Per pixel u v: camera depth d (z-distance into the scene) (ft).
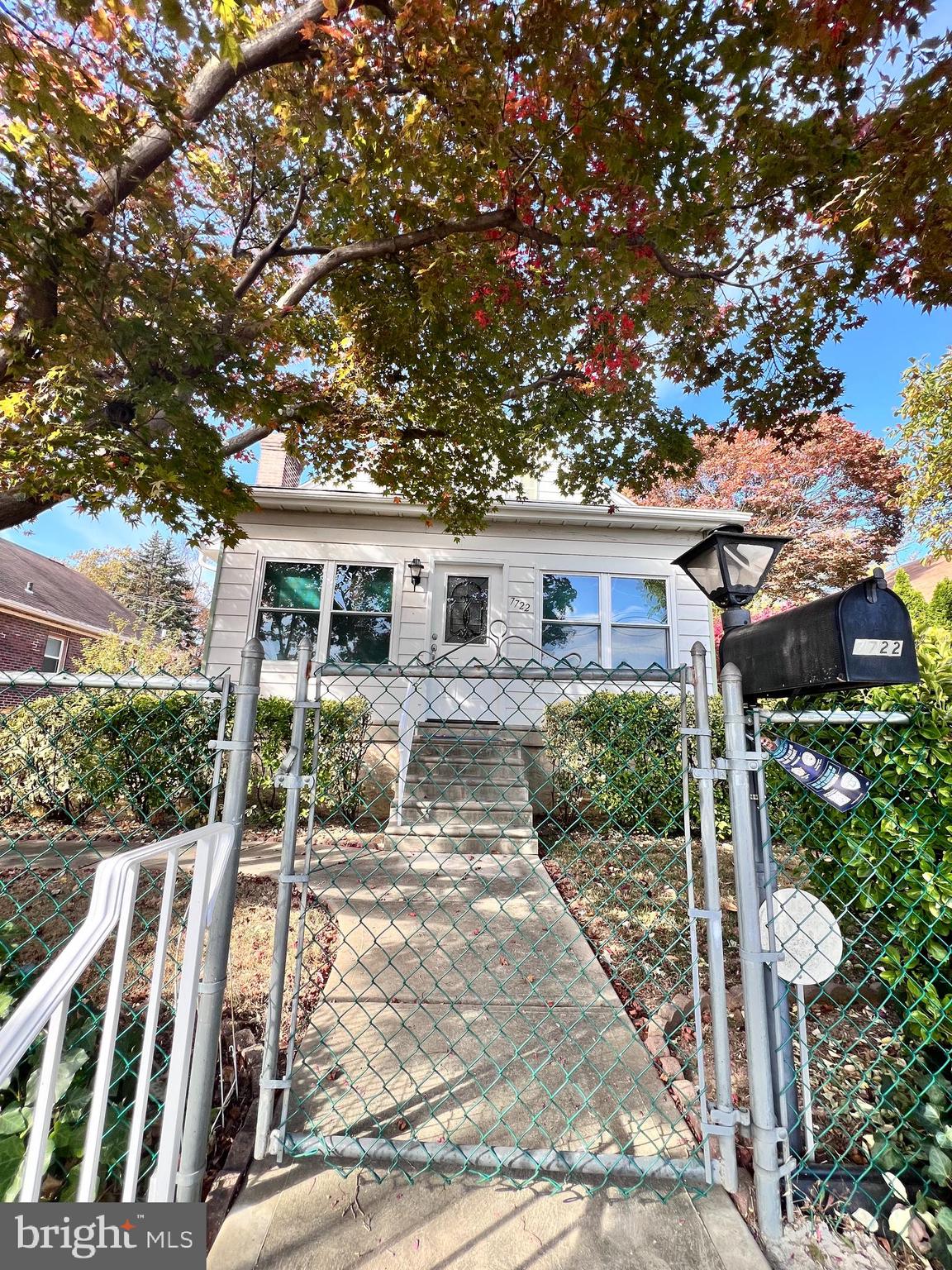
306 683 6.07
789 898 5.69
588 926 11.37
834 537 47.60
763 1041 5.07
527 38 8.08
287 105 11.03
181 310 10.05
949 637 6.86
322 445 18.72
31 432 10.00
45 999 2.38
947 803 6.17
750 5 7.22
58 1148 4.87
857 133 8.64
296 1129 5.82
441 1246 4.65
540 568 25.61
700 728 5.82
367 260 13.89
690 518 25.16
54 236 8.38
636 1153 5.67
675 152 8.68
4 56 7.37
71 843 14.42
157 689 5.72
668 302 12.46
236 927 10.52
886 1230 4.99
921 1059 6.11
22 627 42.14
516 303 14.12
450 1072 6.78
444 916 11.30
